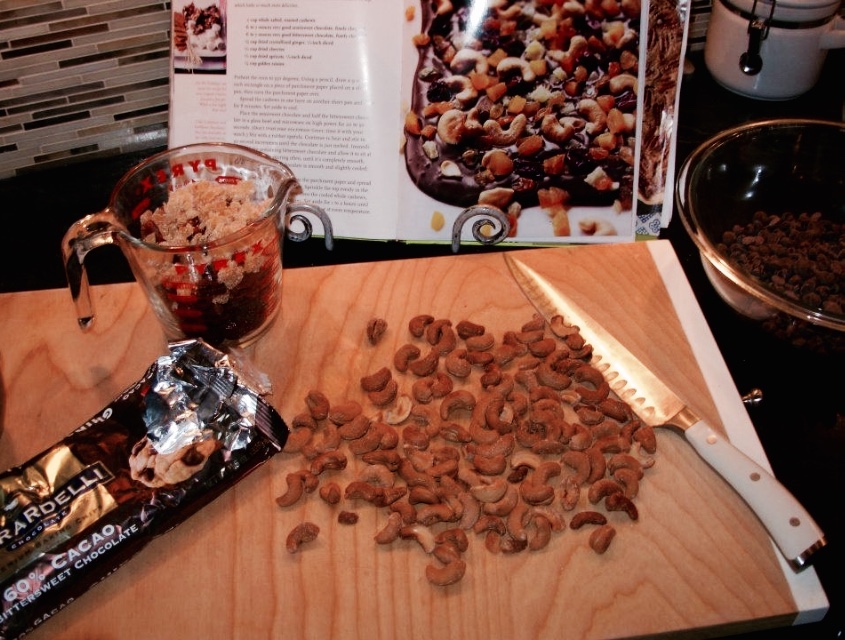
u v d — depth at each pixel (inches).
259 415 24.6
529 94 29.7
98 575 22.4
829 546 23.9
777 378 28.2
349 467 25.2
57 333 28.9
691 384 27.4
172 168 29.0
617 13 29.0
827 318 26.0
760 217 31.7
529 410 26.4
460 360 27.0
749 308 28.1
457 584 22.6
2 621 21.4
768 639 23.0
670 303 29.5
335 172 30.8
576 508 24.3
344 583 22.7
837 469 25.7
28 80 32.5
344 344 28.4
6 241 32.8
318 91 30.3
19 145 34.2
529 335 27.7
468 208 30.5
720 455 24.5
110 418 24.4
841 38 34.4
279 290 28.6
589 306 29.4
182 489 23.4
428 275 30.5
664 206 31.0
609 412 25.9
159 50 33.5
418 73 29.8
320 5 29.7
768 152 32.0
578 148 30.1
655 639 21.9
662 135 30.2
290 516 24.1
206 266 25.3
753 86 36.5
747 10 34.1
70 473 23.3
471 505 23.7
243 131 31.0
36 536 22.1
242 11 30.0
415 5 29.2
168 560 23.2
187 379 24.7
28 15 30.9
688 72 38.3
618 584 22.5
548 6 29.0
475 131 30.0
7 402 26.9
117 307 29.7
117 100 34.3
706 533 23.5
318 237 32.2
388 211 30.9
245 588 22.6
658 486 24.6
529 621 21.8
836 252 30.0
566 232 31.1
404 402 26.3
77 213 33.8
